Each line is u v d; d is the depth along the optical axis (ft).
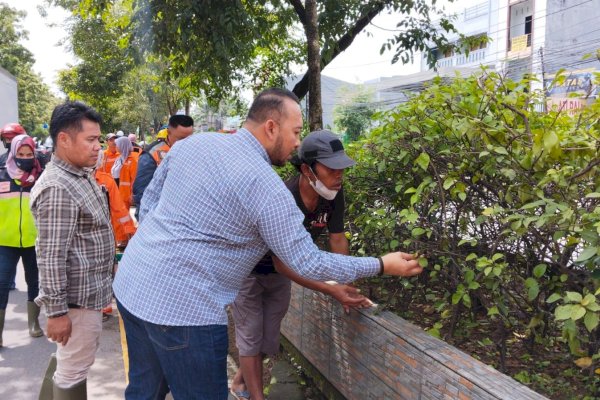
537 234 7.64
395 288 11.02
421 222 9.05
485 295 9.21
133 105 78.48
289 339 13.84
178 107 56.34
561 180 7.02
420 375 7.67
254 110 7.32
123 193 26.02
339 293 9.57
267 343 11.16
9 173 15.24
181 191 6.99
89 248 9.69
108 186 19.62
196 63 22.08
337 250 10.16
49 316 9.10
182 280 6.77
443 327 10.02
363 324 9.51
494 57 72.23
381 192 11.00
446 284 9.30
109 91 61.98
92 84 61.05
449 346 7.76
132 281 7.14
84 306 9.62
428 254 8.83
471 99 8.59
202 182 6.83
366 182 11.27
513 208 7.89
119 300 7.38
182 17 19.20
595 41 53.98
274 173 6.88
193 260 6.77
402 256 7.69
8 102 61.05
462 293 8.12
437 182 8.62
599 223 6.12
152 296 6.84
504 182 8.44
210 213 6.73
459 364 7.08
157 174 7.88
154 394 7.91
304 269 6.73
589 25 58.49
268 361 14.25
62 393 9.79
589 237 6.42
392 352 8.48
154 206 7.83
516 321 9.23
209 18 19.84
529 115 8.87
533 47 63.05
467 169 8.64
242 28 21.86
